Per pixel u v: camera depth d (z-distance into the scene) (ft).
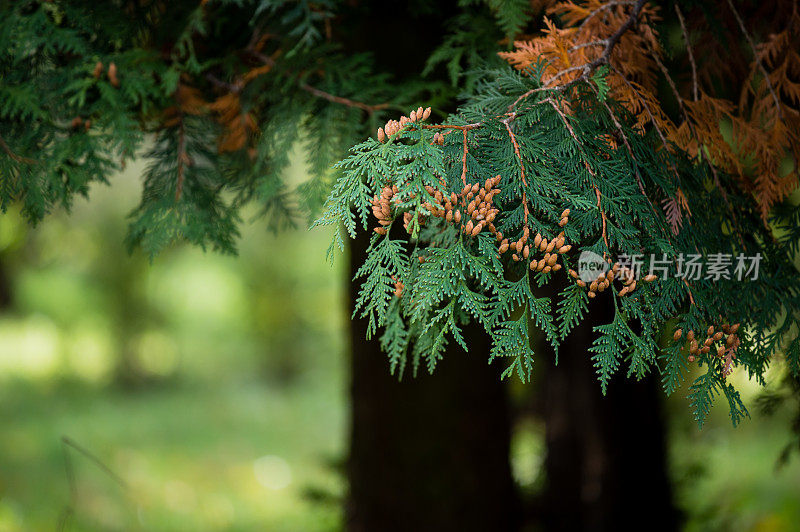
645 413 14.83
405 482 12.50
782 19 7.73
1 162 8.38
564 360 15.61
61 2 8.79
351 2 10.12
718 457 21.66
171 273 51.75
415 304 5.70
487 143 5.57
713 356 5.98
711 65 8.21
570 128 5.69
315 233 51.08
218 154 9.73
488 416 12.63
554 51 6.44
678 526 15.46
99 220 43.01
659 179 6.03
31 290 47.21
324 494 15.57
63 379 47.65
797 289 7.09
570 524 15.92
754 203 7.27
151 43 9.61
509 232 5.65
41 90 8.68
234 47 9.80
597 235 5.90
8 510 22.52
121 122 8.54
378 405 12.64
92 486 26.58
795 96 7.67
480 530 12.51
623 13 7.04
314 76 9.38
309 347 54.49
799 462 24.08
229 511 25.43
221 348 54.95
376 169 5.32
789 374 9.23
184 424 39.65
